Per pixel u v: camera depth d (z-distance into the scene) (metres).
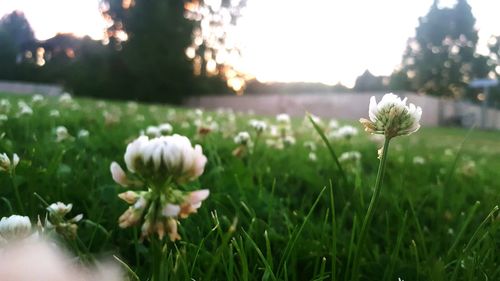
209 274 0.11
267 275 0.13
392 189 0.29
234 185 0.24
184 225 0.18
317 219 0.21
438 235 0.20
